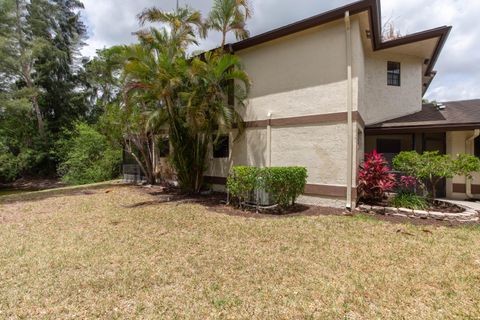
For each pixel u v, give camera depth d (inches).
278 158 372.2
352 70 314.0
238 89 406.6
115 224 264.7
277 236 222.5
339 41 322.3
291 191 313.6
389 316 117.3
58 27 1068.5
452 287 140.9
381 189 328.2
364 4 293.9
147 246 202.1
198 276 154.2
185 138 427.8
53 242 213.8
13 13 767.7
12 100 655.8
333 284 144.3
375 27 339.6
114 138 603.2
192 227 250.4
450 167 295.0
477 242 206.1
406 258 177.2
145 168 617.9
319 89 337.4
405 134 453.4
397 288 139.9
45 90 999.6
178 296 134.0
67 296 134.9
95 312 121.6
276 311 121.4
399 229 238.1
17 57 765.3
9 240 220.1
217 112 358.9
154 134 518.9
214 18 396.5
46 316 119.0
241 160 412.8
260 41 378.0
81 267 167.2
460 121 374.9
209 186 459.8
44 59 986.7
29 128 956.6
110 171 764.0
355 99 314.3
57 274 157.9
